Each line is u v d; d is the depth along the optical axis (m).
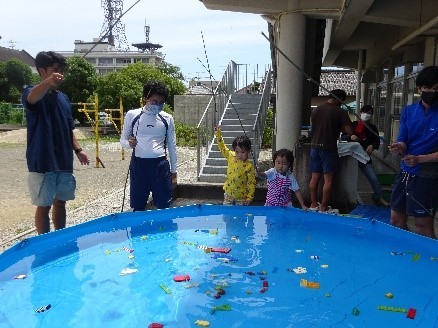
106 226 4.29
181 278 3.13
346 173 6.43
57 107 4.04
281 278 3.18
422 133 3.71
